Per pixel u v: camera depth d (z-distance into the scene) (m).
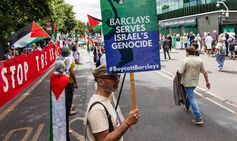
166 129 7.89
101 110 2.91
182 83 8.32
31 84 15.60
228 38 24.66
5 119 9.37
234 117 8.74
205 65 20.14
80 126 8.30
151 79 15.84
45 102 11.42
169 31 50.53
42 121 9.02
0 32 20.55
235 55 23.19
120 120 8.74
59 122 6.42
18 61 13.16
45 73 19.88
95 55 22.03
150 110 9.70
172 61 23.73
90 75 18.00
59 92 6.36
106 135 2.87
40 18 24.28
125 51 3.28
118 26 3.27
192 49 8.14
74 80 8.44
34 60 16.91
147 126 8.16
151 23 3.33
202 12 39.62
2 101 10.80
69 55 8.45
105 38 3.25
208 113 9.16
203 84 13.62
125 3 3.27
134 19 3.29
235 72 16.78
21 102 11.59
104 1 3.24
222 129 7.77
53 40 33.81
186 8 44.31
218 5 33.62
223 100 10.66
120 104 10.58
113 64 3.25
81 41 56.22
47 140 7.47
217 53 17.41
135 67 3.30
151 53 3.33
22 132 8.11
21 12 23.00
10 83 11.79
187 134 7.49
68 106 6.89
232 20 35.72
